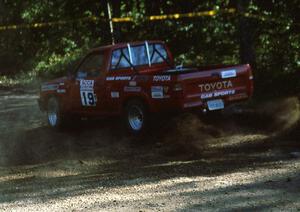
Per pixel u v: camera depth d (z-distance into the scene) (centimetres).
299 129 1142
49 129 1402
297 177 777
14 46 3028
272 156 932
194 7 2233
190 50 2288
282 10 1738
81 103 1319
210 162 927
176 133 1198
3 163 1048
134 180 829
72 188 805
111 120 1441
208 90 1146
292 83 1500
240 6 1642
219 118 1272
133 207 677
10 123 1513
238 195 702
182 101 1111
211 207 658
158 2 2261
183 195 717
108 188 787
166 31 2280
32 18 2884
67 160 1044
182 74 1112
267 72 1600
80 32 2594
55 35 2884
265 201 672
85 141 1223
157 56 1321
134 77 1190
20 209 702
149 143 1146
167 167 914
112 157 1047
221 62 2130
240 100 1202
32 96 2141
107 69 1255
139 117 1197
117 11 2270
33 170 973
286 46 1662
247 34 1630
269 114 1301
